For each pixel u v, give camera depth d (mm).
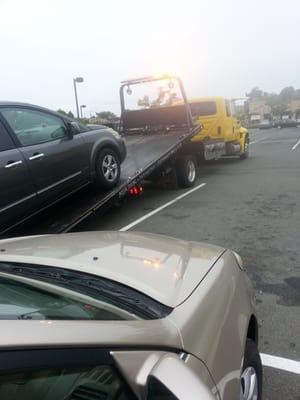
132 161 8484
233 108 15289
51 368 1218
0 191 4891
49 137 5723
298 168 13117
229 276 2453
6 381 1133
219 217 7617
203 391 1292
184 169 10375
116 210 8664
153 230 7082
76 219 5930
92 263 2342
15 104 5328
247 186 10477
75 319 1486
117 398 1289
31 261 2365
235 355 2014
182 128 10805
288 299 4176
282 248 5691
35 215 5715
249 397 2289
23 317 1398
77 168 6129
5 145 5051
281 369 3070
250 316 2457
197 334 1783
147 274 2195
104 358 1337
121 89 11484
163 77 10695
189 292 2045
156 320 1717
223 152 13719
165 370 1353
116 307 1751
